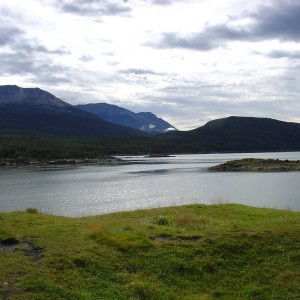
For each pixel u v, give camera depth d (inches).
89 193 2807.6
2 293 499.8
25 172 4936.0
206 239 740.7
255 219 1029.2
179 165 6328.7
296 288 585.6
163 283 591.8
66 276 569.9
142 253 671.8
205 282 606.2
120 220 1001.5
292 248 716.0
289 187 3026.6
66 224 868.0
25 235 748.0
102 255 654.5
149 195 2687.0
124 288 559.2
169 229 840.3
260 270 641.0
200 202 2317.9
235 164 5305.1
